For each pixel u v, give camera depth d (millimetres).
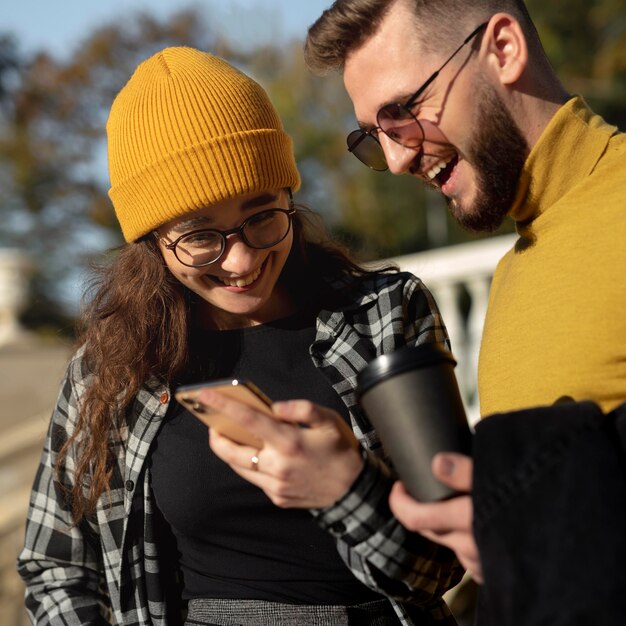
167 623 1959
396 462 1407
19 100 19859
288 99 16562
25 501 5715
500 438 1343
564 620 1211
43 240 19797
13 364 8617
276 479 1446
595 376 1496
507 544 1282
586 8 13266
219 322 2053
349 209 16047
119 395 1976
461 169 1757
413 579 1584
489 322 1733
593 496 1264
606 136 1679
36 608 2039
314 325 2012
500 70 1704
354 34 1771
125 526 1959
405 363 1387
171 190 1889
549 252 1635
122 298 2008
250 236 1886
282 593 1855
